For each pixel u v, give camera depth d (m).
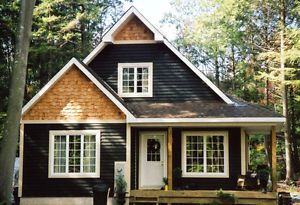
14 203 18.92
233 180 19.47
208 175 19.59
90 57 21.06
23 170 18.95
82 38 35.53
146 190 18.17
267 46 33.62
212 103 20.31
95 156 18.75
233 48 39.44
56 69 33.22
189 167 19.84
